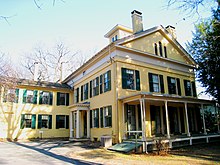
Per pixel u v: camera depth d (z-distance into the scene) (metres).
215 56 15.77
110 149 12.78
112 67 15.98
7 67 20.44
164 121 17.56
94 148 13.34
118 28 21.05
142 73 17.09
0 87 19.66
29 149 12.88
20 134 20.44
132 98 13.98
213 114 20.91
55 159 9.46
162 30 19.39
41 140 19.75
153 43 18.55
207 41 16.16
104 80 17.12
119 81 15.50
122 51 16.22
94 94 18.69
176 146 14.10
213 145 15.55
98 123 17.30
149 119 16.48
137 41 17.27
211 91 16.98
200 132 19.47
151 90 17.23
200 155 11.27
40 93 22.48
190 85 20.81
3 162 8.58
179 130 18.50
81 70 21.80
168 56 19.61
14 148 13.41
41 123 21.80
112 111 15.36
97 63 18.55
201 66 17.27
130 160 9.59
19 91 21.27
